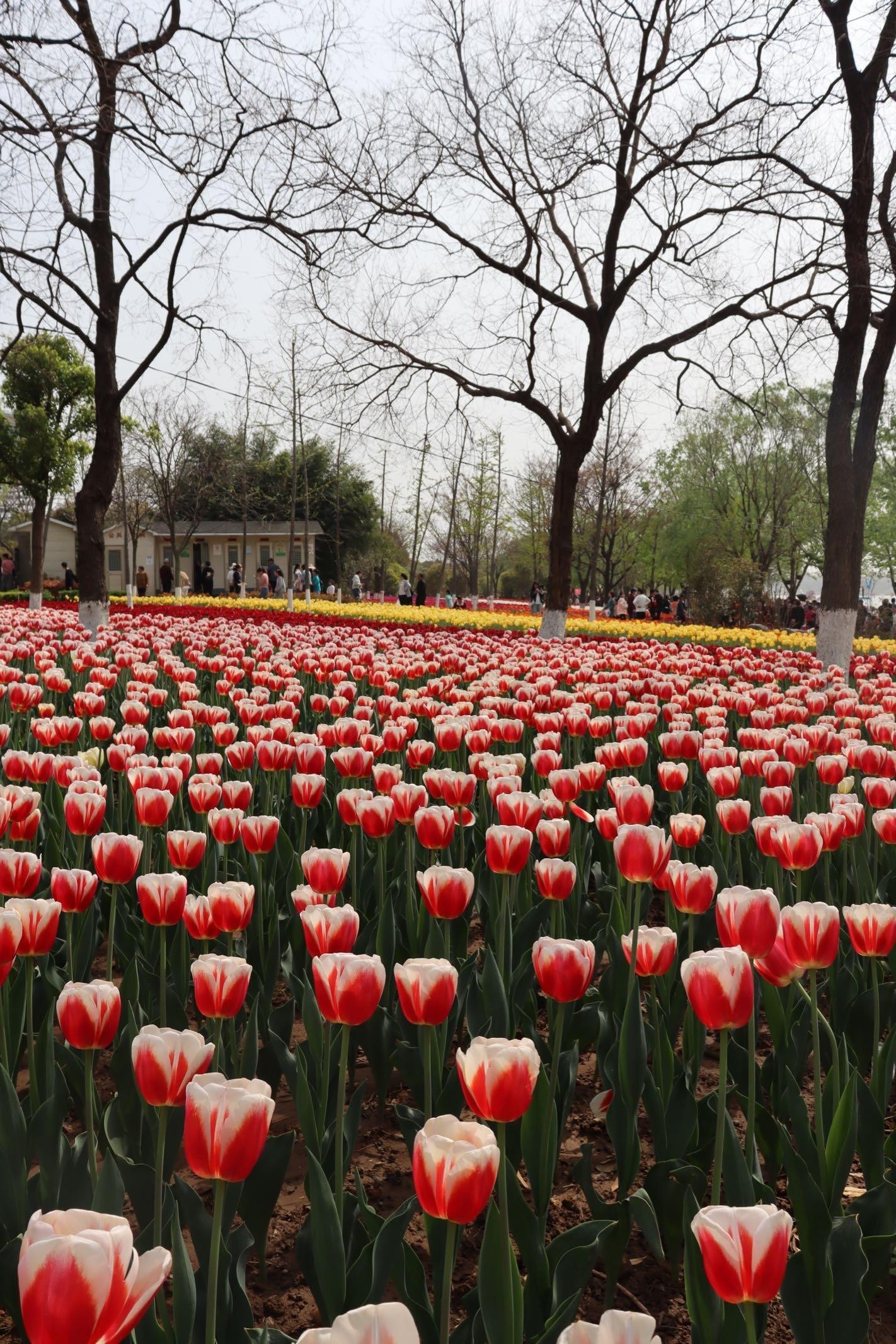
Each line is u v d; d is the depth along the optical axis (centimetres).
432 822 333
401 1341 99
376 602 5028
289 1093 375
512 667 999
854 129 1434
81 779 451
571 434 1853
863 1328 219
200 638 1258
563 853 354
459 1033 398
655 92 1703
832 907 250
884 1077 302
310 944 239
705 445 5222
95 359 1514
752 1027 269
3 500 7362
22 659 1089
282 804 558
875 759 495
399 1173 321
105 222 1512
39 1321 105
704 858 521
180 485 5716
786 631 3206
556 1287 213
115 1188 200
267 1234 265
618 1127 282
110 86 1349
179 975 362
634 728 562
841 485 1420
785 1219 136
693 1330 207
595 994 388
